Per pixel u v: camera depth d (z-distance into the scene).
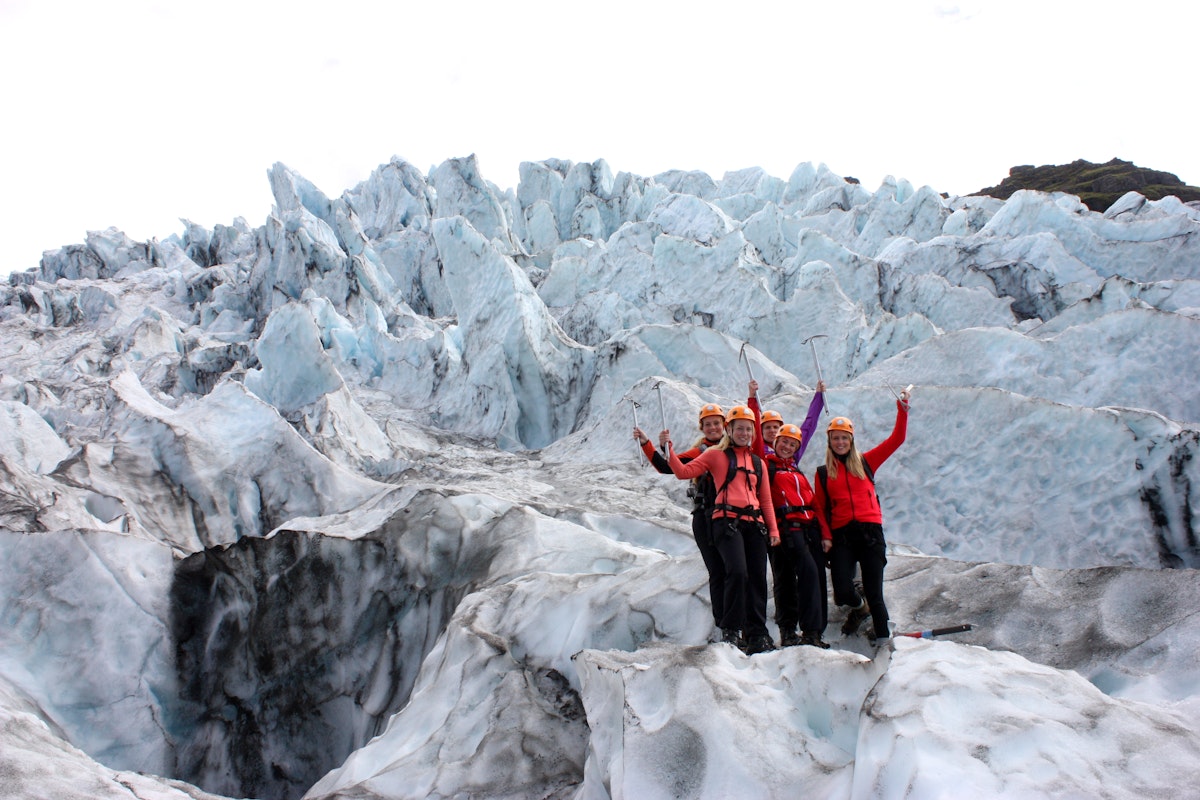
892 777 2.83
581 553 7.51
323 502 11.31
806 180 39.94
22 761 4.43
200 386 24.56
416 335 24.55
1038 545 10.12
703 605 5.22
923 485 11.30
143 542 8.20
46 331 33.28
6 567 7.70
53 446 14.68
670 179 46.19
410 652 7.62
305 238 30.11
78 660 7.41
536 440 19.14
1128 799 2.56
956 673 3.22
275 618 8.01
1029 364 13.22
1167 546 9.38
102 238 44.34
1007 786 2.63
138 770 7.24
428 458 15.76
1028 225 23.77
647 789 3.44
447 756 4.89
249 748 7.64
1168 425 9.89
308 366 19.17
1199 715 3.07
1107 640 3.95
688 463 4.59
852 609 4.80
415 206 41.78
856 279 23.88
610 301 24.17
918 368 14.47
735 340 18.09
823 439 12.27
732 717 3.50
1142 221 22.98
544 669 5.55
